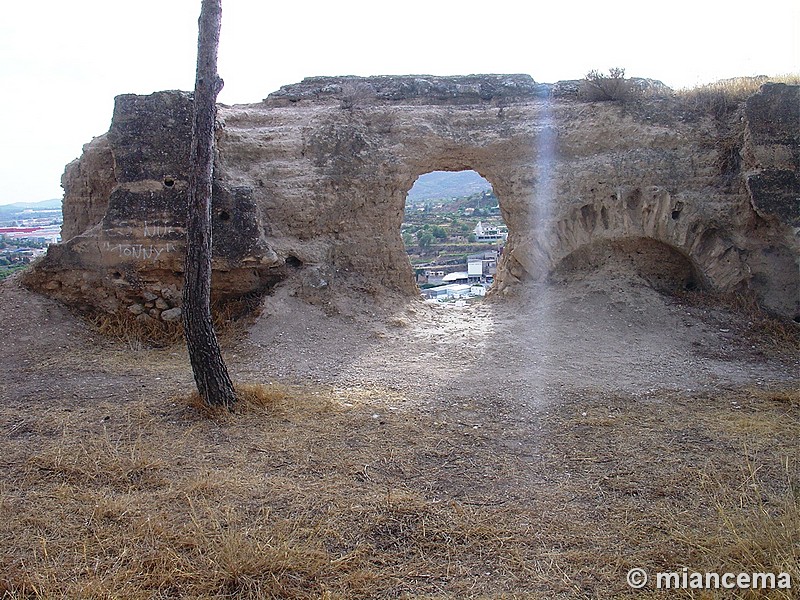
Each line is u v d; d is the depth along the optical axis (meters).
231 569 3.73
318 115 10.67
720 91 10.54
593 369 7.86
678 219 9.89
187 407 6.45
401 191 10.61
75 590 3.56
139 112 9.33
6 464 5.20
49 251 9.62
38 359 8.37
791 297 9.62
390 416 6.31
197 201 6.27
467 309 10.36
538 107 10.80
